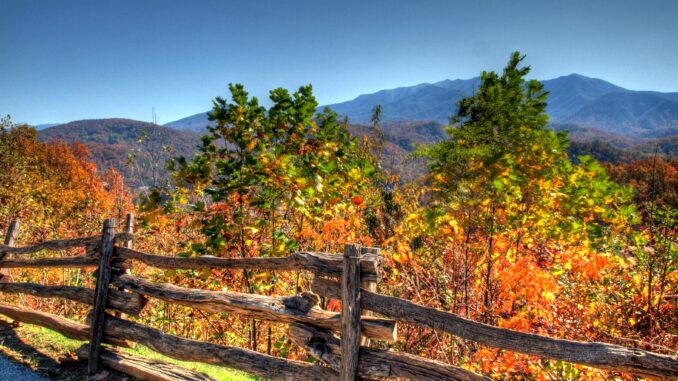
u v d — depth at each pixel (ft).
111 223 15.15
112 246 15.10
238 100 18.12
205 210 18.28
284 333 21.20
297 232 20.63
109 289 14.93
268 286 17.93
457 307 19.58
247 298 12.14
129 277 14.82
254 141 17.72
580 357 7.79
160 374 13.25
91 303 15.53
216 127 18.33
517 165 18.51
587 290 20.84
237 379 14.43
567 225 18.16
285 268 11.62
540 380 15.76
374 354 10.05
